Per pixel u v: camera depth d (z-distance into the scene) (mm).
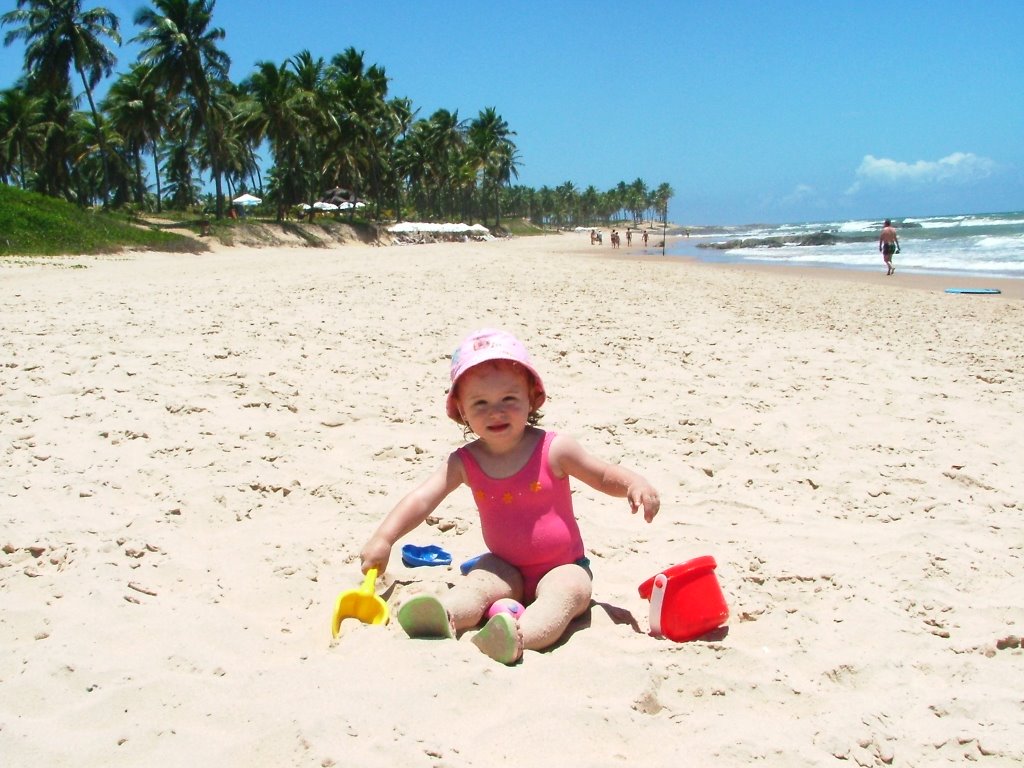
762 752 2279
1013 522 4285
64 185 60312
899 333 11023
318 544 3828
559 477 3305
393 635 2928
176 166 75875
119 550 3676
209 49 42875
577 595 3070
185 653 2766
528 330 9766
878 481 4926
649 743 2338
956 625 3166
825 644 2994
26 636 2912
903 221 122062
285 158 57344
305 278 16344
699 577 3043
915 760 2334
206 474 4688
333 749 2201
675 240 83750
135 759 2193
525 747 2271
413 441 5438
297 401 6242
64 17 41906
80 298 12148
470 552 3898
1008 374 8039
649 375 7586
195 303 11453
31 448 5086
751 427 6000
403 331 9336
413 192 95312
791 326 11383
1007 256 33625
